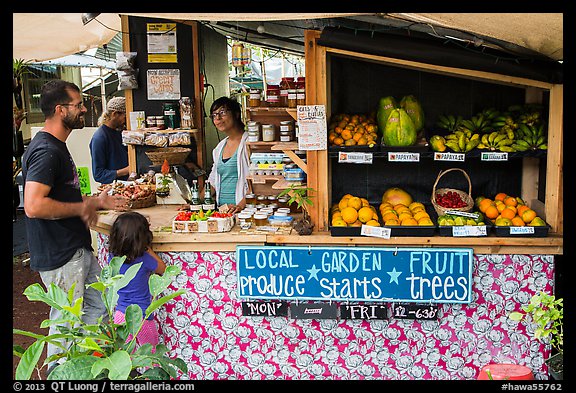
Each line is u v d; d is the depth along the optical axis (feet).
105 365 7.49
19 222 31.89
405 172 16.53
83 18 12.74
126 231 13.01
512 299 13.61
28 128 36.99
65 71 42.27
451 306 13.74
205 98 21.61
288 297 13.97
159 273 13.78
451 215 13.93
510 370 12.23
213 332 14.48
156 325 13.64
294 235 13.88
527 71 13.07
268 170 16.76
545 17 11.15
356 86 16.48
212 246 14.14
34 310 20.67
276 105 17.12
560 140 13.43
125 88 20.07
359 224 13.99
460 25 12.09
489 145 14.11
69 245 14.02
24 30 21.85
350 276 13.73
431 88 16.28
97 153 21.38
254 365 14.48
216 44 24.38
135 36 20.07
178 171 18.69
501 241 13.33
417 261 13.50
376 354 14.08
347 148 14.03
